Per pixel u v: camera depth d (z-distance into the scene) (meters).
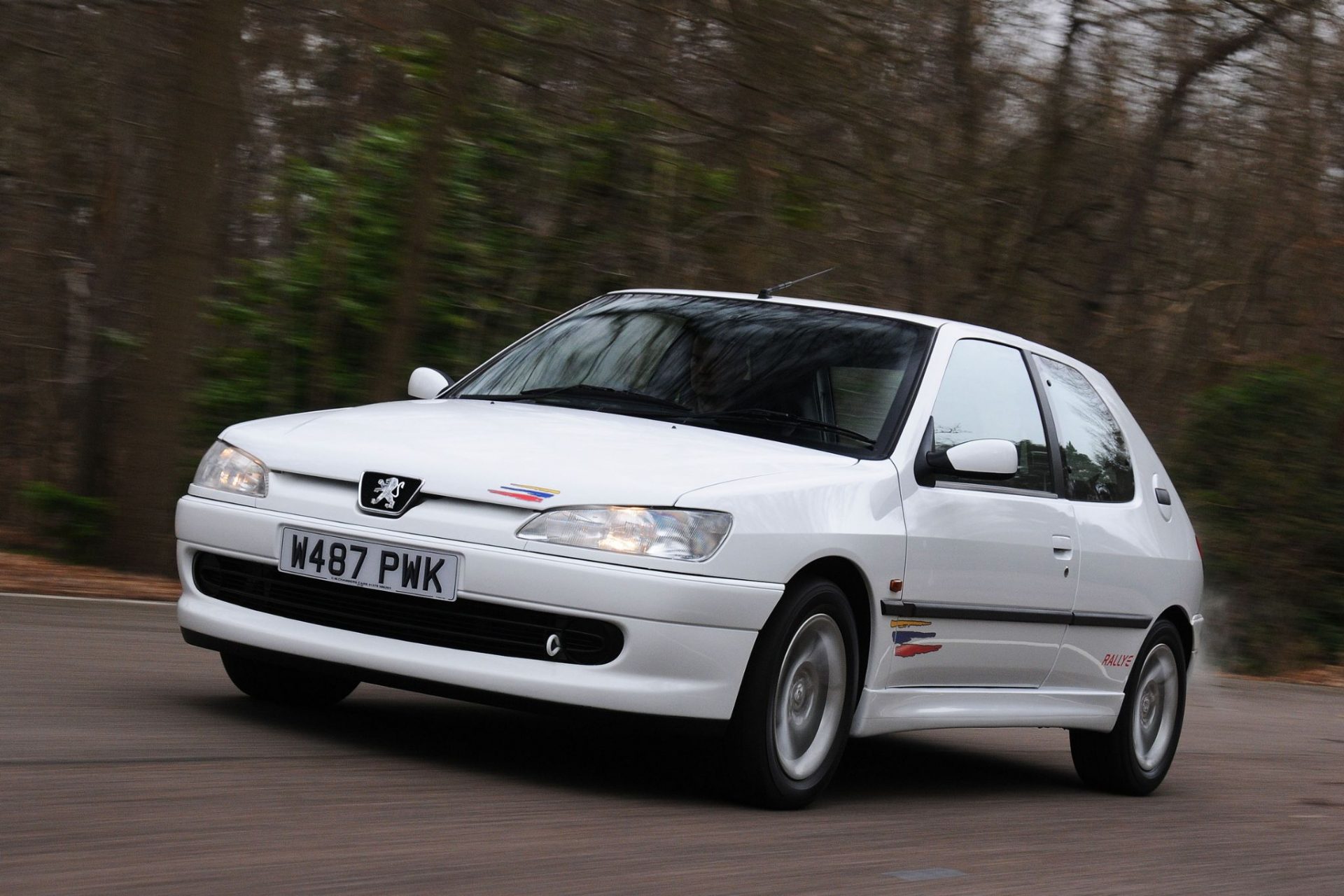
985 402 7.94
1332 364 23.78
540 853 5.10
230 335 18.58
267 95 19.89
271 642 6.41
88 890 4.07
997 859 6.21
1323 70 23.28
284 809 5.26
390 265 18.58
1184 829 7.79
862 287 19.58
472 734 7.39
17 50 17.47
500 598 6.02
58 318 21.28
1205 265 24.58
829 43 16.77
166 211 14.30
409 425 6.85
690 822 5.96
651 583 5.95
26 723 6.24
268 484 6.57
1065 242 23.09
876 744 9.46
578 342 8.20
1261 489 21.83
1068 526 8.11
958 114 20.17
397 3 17.16
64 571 13.41
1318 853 7.43
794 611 6.30
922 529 6.99
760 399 7.40
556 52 17.06
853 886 5.29
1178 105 22.80
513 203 19.69
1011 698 7.93
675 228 19.94
